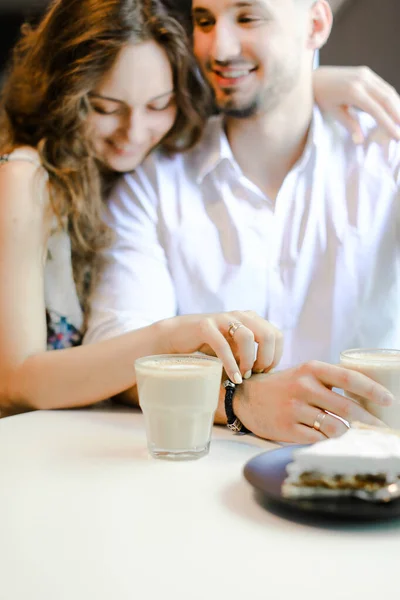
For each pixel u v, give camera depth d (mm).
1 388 1108
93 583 570
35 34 1205
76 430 927
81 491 728
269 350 940
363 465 647
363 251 1331
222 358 919
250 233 1328
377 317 1368
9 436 899
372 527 651
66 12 1152
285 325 1352
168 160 1337
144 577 577
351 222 1330
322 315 1345
